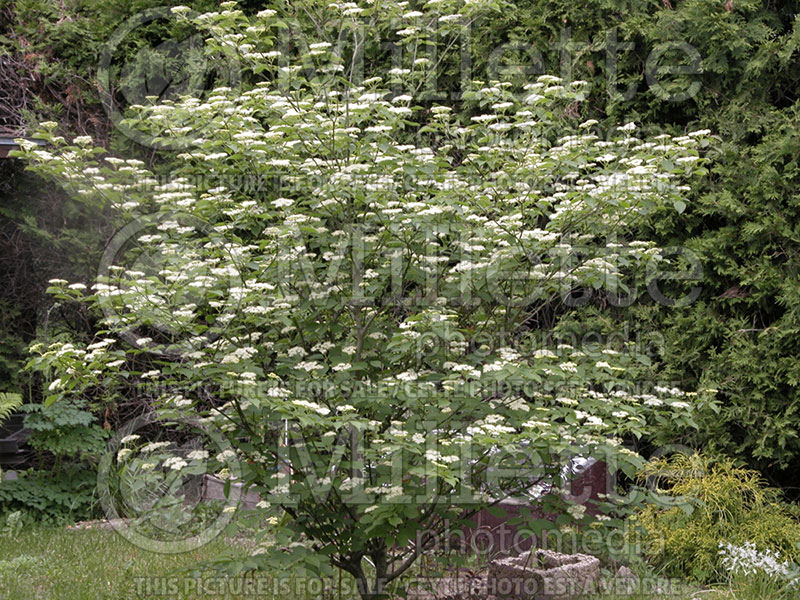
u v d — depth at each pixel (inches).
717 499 229.3
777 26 263.6
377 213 162.2
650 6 277.0
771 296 254.7
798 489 260.2
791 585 204.1
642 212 174.2
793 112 253.9
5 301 304.8
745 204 258.1
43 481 281.1
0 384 304.5
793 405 244.5
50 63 318.0
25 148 165.5
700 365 260.2
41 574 204.8
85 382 158.1
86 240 297.9
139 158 306.7
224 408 164.2
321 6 202.7
